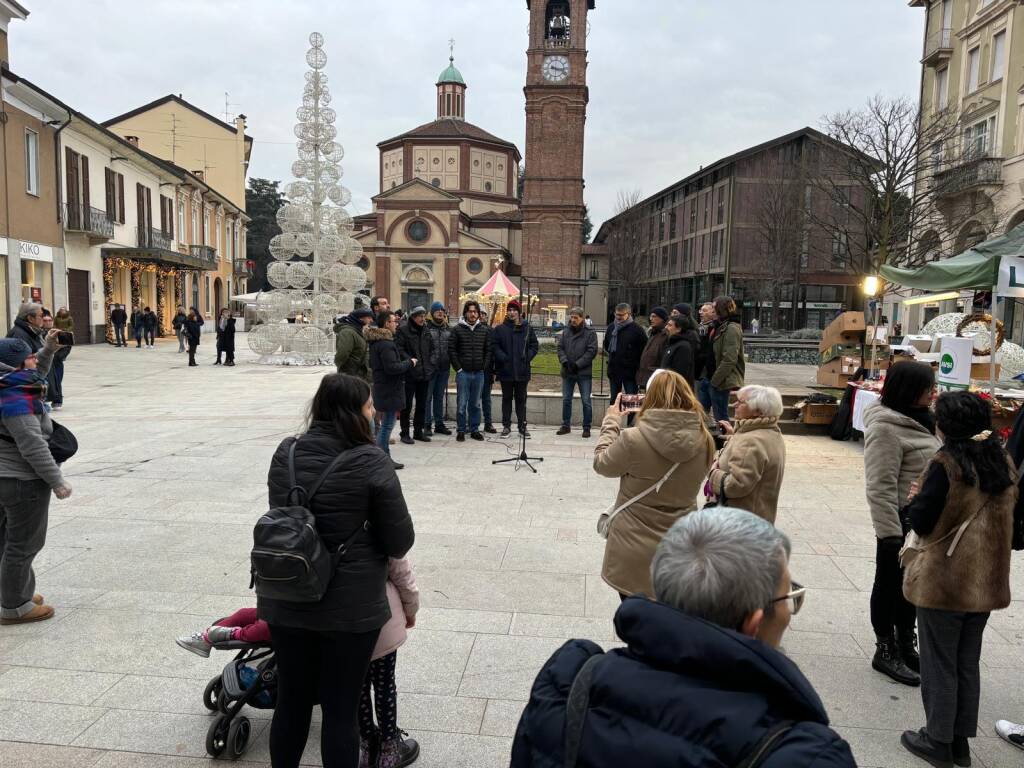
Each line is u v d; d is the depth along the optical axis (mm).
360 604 2525
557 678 1474
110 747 3109
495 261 60281
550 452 9383
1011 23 25562
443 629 4254
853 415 10070
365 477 2541
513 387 10336
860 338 14477
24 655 3867
